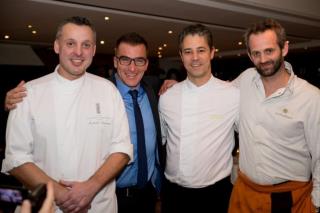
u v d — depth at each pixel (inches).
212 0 253.3
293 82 73.4
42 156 64.7
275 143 74.3
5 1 229.0
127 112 85.4
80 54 62.9
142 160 84.7
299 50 535.8
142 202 87.7
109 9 265.1
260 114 75.6
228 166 85.8
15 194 33.7
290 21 323.0
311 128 71.2
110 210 70.5
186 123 84.7
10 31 360.5
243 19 310.3
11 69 382.9
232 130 86.4
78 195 59.5
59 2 238.7
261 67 72.4
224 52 589.6
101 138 67.9
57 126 64.5
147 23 316.2
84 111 66.8
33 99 64.2
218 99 84.1
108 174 64.1
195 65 81.5
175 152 85.8
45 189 35.7
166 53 599.5
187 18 303.0
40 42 460.8
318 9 323.6
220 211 84.7
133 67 84.1
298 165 74.9
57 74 66.8
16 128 62.7
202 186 82.8
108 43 446.3
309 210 74.5
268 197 75.2
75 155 65.1
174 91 89.3
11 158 62.1
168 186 89.0
